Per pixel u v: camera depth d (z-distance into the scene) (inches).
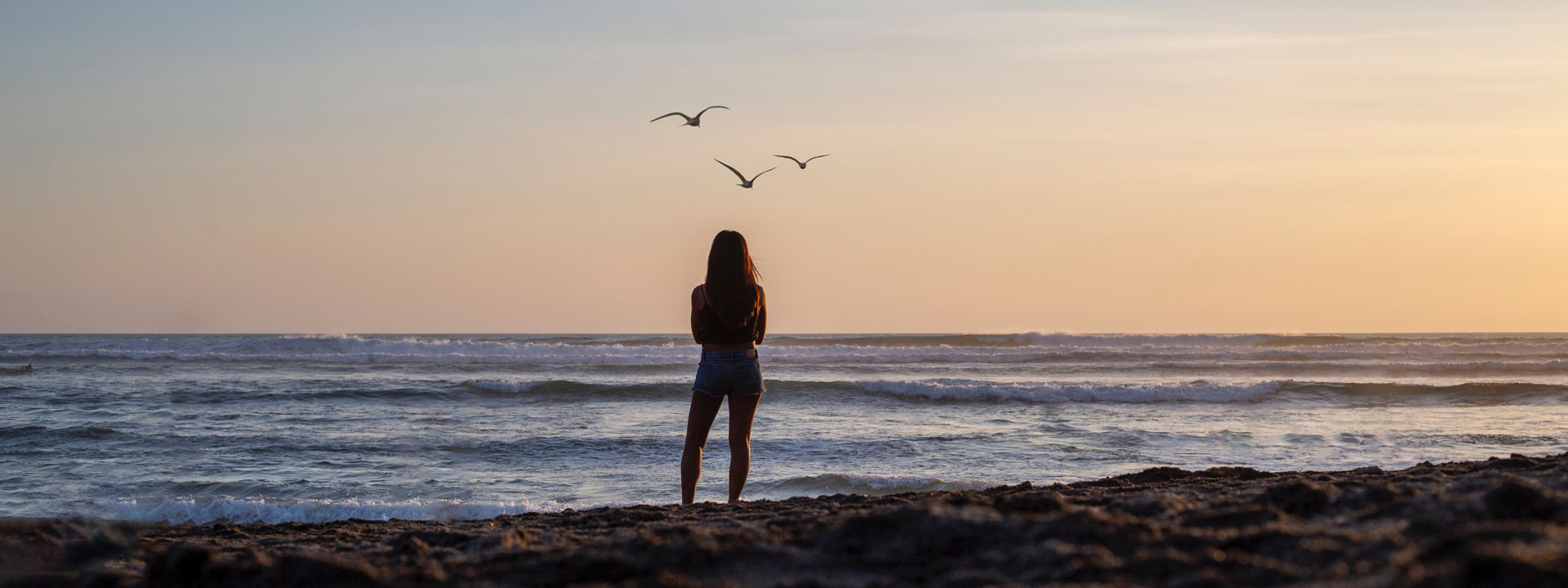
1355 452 459.2
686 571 97.1
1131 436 518.0
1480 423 596.4
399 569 104.7
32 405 658.8
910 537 103.1
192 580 100.1
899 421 614.9
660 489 371.6
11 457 431.5
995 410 693.9
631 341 2012.8
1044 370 1151.6
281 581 97.7
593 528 145.3
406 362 1159.6
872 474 394.3
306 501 332.2
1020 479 385.1
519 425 572.7
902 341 1631.4
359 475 399.5
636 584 92.7
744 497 353.4
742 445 195.2
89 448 457.4
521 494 362.0
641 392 787.4
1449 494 107.4
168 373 974.4
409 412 652.1
